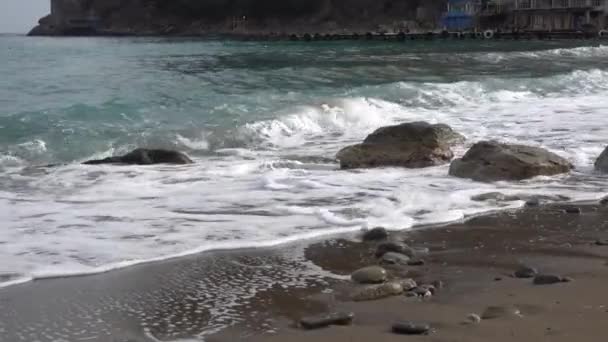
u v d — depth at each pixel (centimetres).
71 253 707
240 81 2472
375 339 498
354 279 634
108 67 3306
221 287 618
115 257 696
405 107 1820
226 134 1429
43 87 2298
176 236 770
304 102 1739
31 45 7119
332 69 2888
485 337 495
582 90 2231
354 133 1522
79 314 556
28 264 671
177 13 13812
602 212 887
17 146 1284
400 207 902
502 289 599
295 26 12419
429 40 8225
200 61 3869
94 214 859
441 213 873
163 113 1638
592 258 692
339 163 1198
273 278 642
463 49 5400
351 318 534
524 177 1066
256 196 959
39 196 954
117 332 522
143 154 1200
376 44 7038
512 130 1501
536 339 488
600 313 537
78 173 1104
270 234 782
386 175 1097
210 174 1102
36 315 553
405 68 2989
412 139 1205
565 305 556
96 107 1691
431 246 740
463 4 10031
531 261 683
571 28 9150
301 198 950
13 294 597
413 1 11756
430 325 520
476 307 557
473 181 1059
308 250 728
